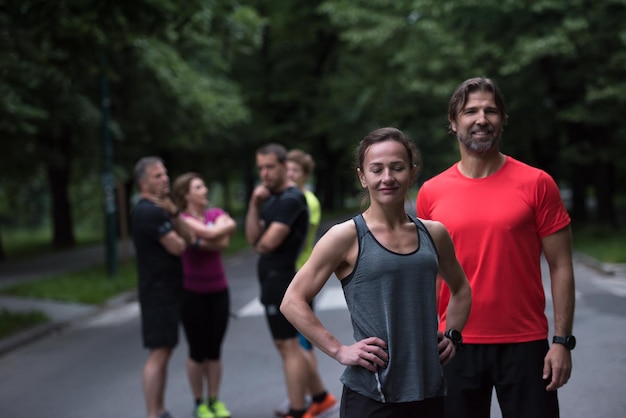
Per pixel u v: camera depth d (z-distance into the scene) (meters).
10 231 39.06
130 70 17.42
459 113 3.32
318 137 36.81
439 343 2.66
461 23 18.91
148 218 5.05
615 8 16.77
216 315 5.46
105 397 6.36
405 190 2.59
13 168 20.64
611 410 5.10
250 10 17.64
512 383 3.16
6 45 9.81
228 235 5.41
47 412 5.99
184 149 28.39
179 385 6.55
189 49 20.84
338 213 40.06
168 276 5.10
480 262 3.20
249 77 32.03
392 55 22.69
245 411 5.66
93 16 9.03
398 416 2.57
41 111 11.62
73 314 10.97
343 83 31.38
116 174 18.34
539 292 3.22
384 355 2.53
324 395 5.43
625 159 19.41
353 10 21.38
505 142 20.55
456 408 3.21
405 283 2.57
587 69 17.59
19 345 8.96
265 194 5.11
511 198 3.21
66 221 25.70
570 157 19.72
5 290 13.30
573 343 3.11
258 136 31.02
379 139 2.60
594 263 13.97
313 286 2.60
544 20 17.50
